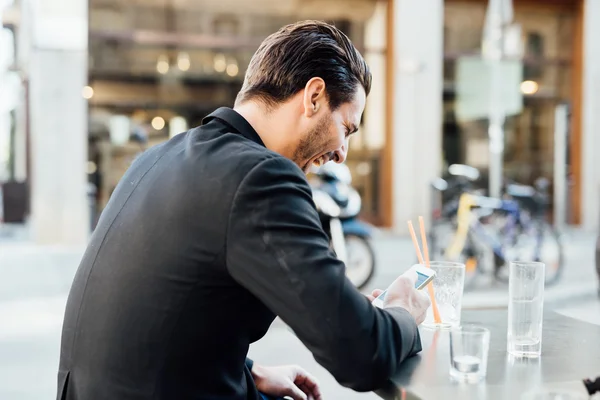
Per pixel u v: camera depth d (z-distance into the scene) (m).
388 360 1.07
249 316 1.11
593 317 4.28
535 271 1.28
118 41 10.36
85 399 1.11
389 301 1.26
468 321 1.63
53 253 8.25
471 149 11.44
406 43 10.55
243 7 10.70
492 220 6.45
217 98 11.05
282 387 1.54
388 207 10.80
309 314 0.99
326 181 5.76
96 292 1.13
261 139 1.25
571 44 11.95
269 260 1.01
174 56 10.62
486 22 11.28
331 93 1.24
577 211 11.95
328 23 1.32
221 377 1.11
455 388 1.08
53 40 8.98
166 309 1.06
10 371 3.54
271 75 1.24
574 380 1.12
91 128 10.49
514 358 1.27
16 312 4.94
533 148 11.81
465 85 11.38
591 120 11.79
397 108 10.55
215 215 1.04
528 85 11.77
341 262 1.06
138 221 1.12
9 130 13.69
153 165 1.20
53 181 9.09
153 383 1.07
